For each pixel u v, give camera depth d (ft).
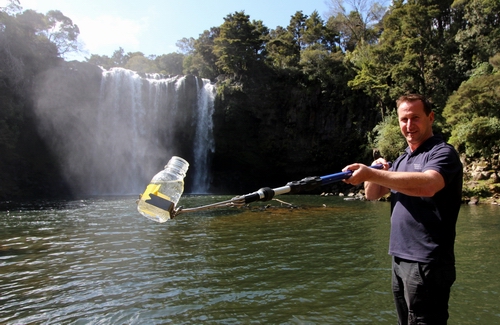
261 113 148.25
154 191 6.94
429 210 7.87
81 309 17.85
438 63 133.69
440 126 107.96
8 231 41.09
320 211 60.90
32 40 120.16
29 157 119.14
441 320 7.79
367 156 137.18
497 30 123.65
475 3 132.77
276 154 152.66
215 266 25.73
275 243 33.83
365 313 17.13
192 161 144.36
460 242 33.96
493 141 86.58
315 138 150.00
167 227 43.45
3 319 16.70
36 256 28.78
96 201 87.86
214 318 16.74
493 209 65.36
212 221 48.47
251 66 151.33
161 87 137.28
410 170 8.46
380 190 10.02
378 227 43.37
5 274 23.84
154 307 18.07
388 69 127.85
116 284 21.67
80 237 36.94
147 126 136.87
